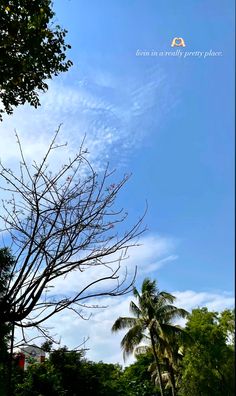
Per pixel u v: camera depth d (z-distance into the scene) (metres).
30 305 4.61
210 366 35.78
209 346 36.06
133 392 58.00
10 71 8.87
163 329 34.34
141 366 61.78
